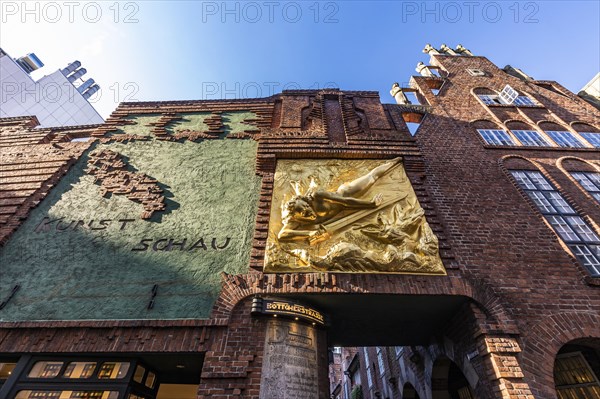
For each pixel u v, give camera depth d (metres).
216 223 7.31
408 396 12.59
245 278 6.13
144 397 5.62
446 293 6.05
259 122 10.72
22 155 9.38
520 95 13.91
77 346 5.23
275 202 7.58
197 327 5.47
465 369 6.36
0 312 5.73
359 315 6.76
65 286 6.14
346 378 28.16
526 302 6.24
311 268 6.24
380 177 8.25
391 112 11.80
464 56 16.88
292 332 5.69
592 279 6.61
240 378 4.97
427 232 6.98
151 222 7.36
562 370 7.32
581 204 8.66
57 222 7.40
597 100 14.29
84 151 9.38
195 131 10.27
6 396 4.89
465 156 9.92
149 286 6.12
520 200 8.53
